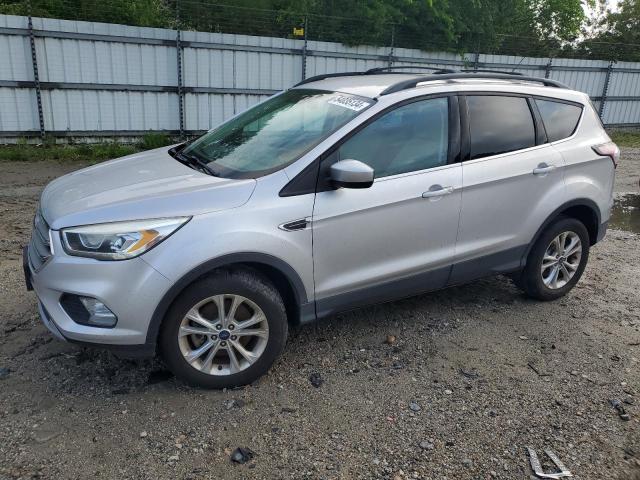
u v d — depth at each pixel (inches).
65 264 119.2
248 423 122.7
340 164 131.8
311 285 138.7
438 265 158.6
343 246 140.4
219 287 127.0
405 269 152.3
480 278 170.9
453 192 154.9
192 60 506.0
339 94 159.0
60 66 455.8
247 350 136.4
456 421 126.2
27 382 134.1
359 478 108.3
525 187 169.5
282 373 142.5
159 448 114.1
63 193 136.4
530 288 185.3
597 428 125.7
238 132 163.8
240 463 111.0
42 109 458.0
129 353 122.6
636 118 803.4
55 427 119.0
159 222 120.6
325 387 137.1
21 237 244.8
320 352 153.2
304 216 133.2
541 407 132.4
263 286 132.0
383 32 617.3
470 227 161.5
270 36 599.2
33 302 175.3
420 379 142.0
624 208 347.3
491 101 166.9
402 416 127.1
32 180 368.5
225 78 525.7
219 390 134.0
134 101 493.0
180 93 506.9
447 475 110.0
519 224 171.6
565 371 148.3
